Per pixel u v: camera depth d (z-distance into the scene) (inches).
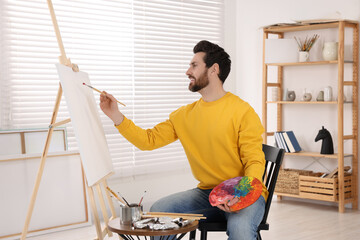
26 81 151.6
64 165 146.3
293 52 181.5
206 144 96.9
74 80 95.0
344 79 179.8
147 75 180.7
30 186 139.3
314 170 188.5
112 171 101.4
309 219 161.2
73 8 160.2
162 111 186.1
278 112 197.0
